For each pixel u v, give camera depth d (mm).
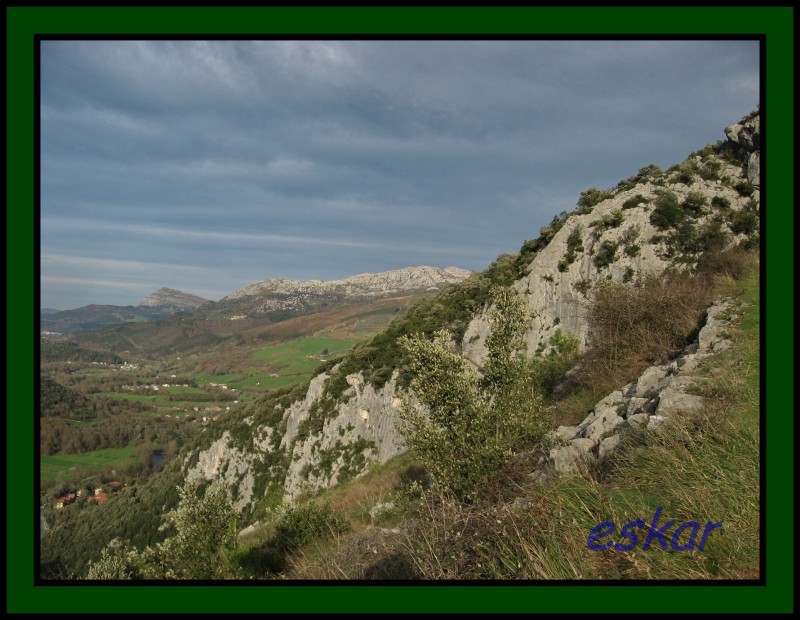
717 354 8383
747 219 17688
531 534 4535
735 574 3648
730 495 4414
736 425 5543
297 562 9312
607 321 13680
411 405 7832
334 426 31750
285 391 46406
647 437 6117
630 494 5023
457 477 6746
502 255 30797
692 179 20719
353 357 35000
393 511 9602
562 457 6793
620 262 19219
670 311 12359
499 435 7184
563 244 21531
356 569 5789
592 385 11859
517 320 8148
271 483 37344
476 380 7898
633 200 21031
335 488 24266
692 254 18031
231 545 10266
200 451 47344
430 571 4695
